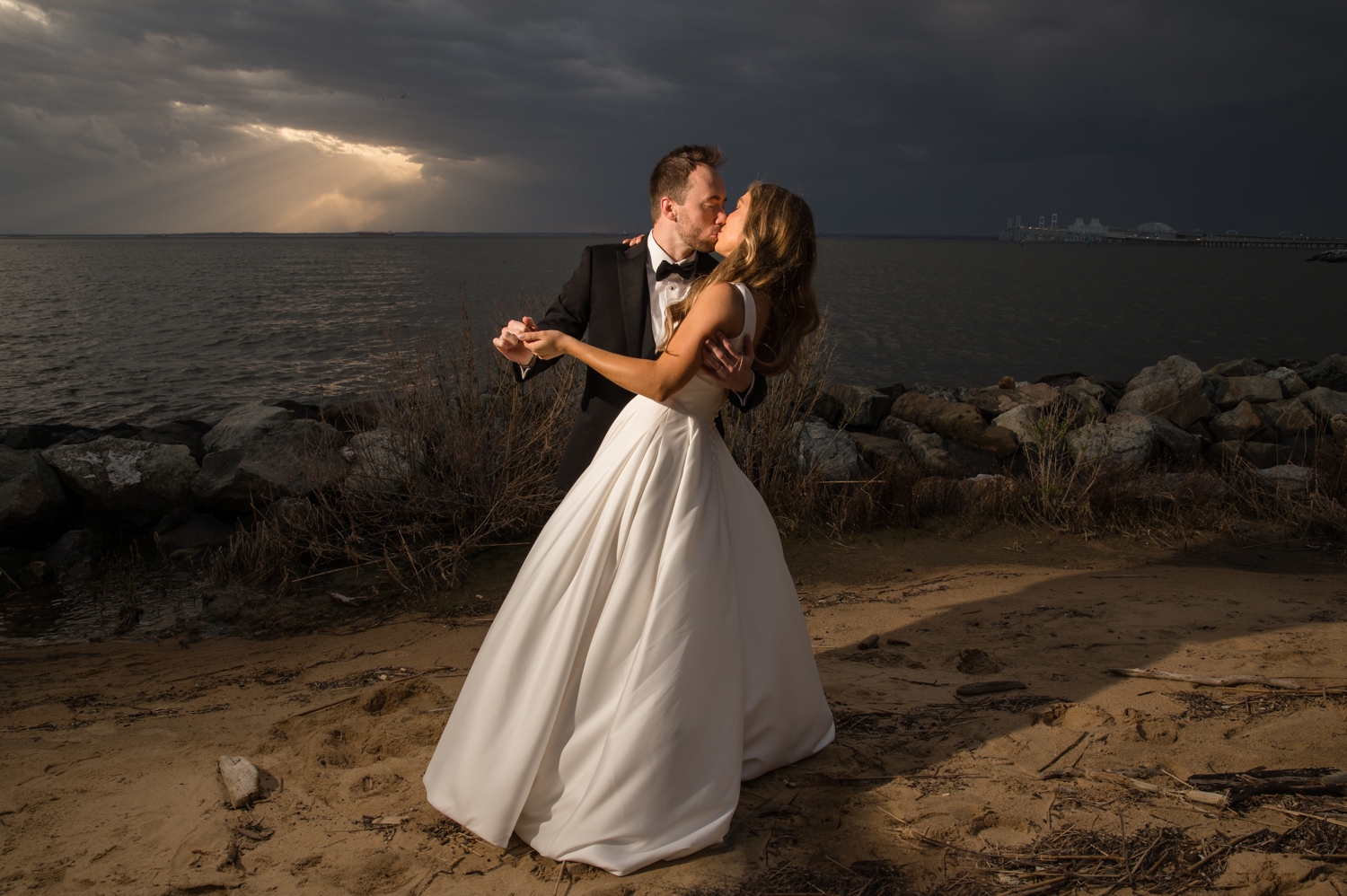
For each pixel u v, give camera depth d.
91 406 14.20
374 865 2.15
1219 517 6.47
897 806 2.35
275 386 15.80
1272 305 36.91
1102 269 77.44
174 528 6.54
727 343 2.22
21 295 38.62
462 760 2.29
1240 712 2.84
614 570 2.28
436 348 6.98
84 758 2.85
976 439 9.21
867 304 35.19
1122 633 3.84
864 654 3.80
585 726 2.22
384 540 5.94
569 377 6.36
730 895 1.98
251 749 2.90
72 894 2.04
